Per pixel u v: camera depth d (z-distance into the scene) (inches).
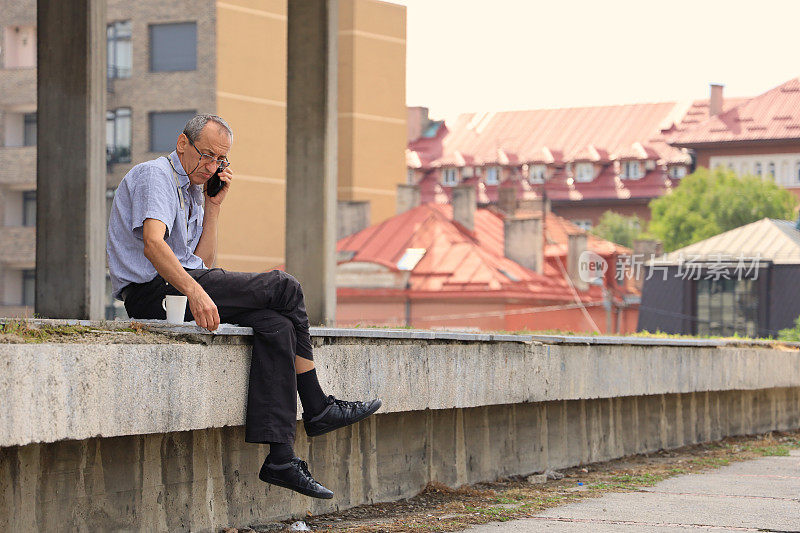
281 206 3154.5
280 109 3157.0
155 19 3078.2
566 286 2938.0
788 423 766.5
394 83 3538.4
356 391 325.1
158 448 270.7
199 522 283.7
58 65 719.1
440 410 396.8
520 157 5984.3
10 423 207.3
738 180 4473.4
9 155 3161.9
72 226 715.4
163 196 274.8
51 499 238.5
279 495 316.8
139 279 276.4
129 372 238.5
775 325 2508.6
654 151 5782.5
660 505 371.6
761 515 350.9
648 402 575.2
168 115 3080.7
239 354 272.1
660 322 2630.4
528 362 425.7
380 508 352.2
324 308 777.6
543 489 415.8
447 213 3184.1
